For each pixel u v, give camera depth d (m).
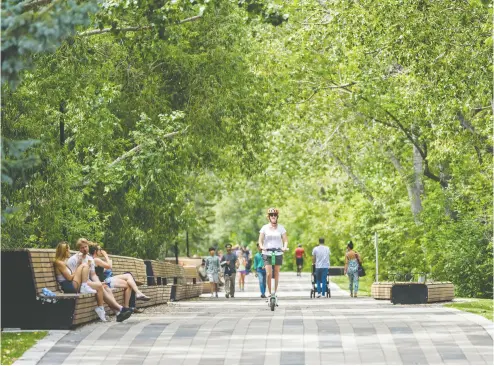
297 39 34.41
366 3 27.75
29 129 21.11
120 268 24.27
